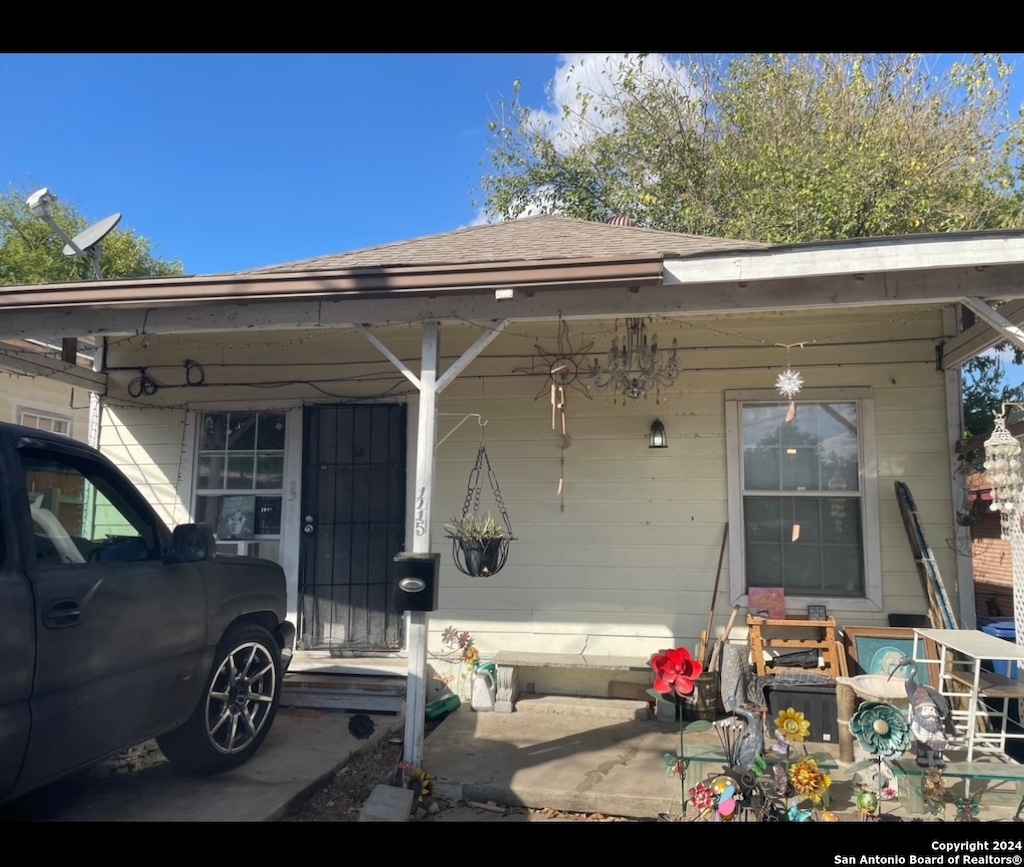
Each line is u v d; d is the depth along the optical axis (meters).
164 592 3.37
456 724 5.14
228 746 3.96
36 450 3.02
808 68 13.85
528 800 3.87
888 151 11.91
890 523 5.53
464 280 3.95
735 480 5.76
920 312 5.62
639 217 14.52
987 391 9.20
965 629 5.18
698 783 3.65
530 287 3.95
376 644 6.16
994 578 8.99
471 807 3.86
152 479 6.63
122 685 3.06
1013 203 11.76
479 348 4.22
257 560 4.42
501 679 5.48
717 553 5.74
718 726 3.76
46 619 2.66
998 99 12.52
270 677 4.33
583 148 15.30
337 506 6.34
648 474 5.90
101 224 6.24
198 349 6.68
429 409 4.18
